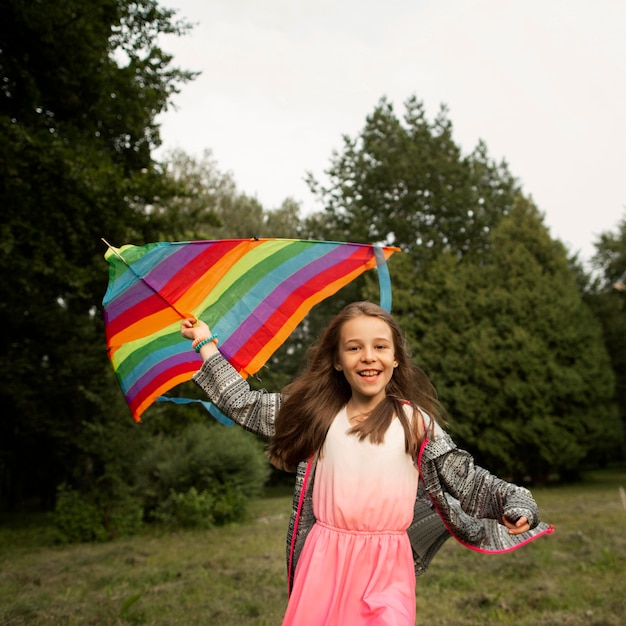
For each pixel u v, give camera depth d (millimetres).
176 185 15273
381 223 29500
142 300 2961
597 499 16031
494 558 8250
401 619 2166
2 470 27984
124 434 13898
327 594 2324
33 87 12125
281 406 2625
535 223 25047
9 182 10961
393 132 30625
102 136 15023
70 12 11781
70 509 13344
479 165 31281
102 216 12148
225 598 6543
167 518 14891
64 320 17719
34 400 18344
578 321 23469
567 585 6473
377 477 2398
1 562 10094
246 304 3023
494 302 23969
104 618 5754
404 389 2648
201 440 16219
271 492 30094
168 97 15844
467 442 23438
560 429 22391
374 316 2527
